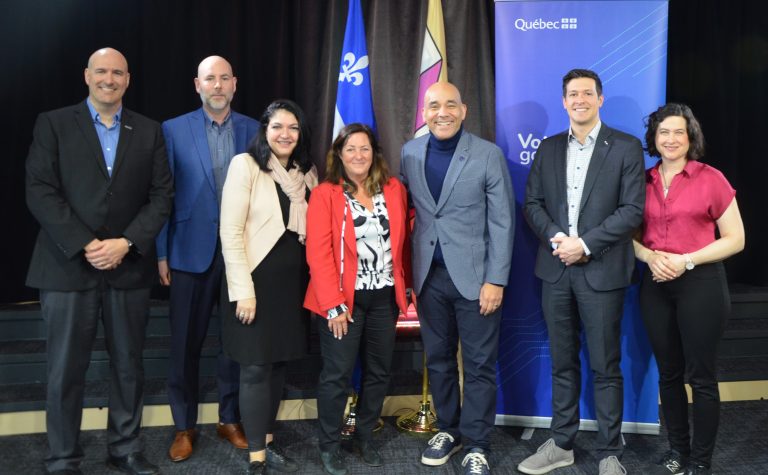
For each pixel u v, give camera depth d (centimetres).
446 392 272
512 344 303
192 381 280
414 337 361
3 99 382
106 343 251
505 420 308
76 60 394
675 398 257
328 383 254
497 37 291
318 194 248
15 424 301
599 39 286
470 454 258
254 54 403
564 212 256
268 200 241
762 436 296
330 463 258
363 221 248
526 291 298
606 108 288
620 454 256
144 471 254
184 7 398
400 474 261
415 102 398
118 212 240
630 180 246
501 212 252
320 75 400
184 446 275
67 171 236
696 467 252
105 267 235
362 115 330
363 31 333
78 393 246
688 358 246
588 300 252
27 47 384
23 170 388
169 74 397
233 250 236
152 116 398
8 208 386
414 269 263
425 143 264
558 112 290
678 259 237
